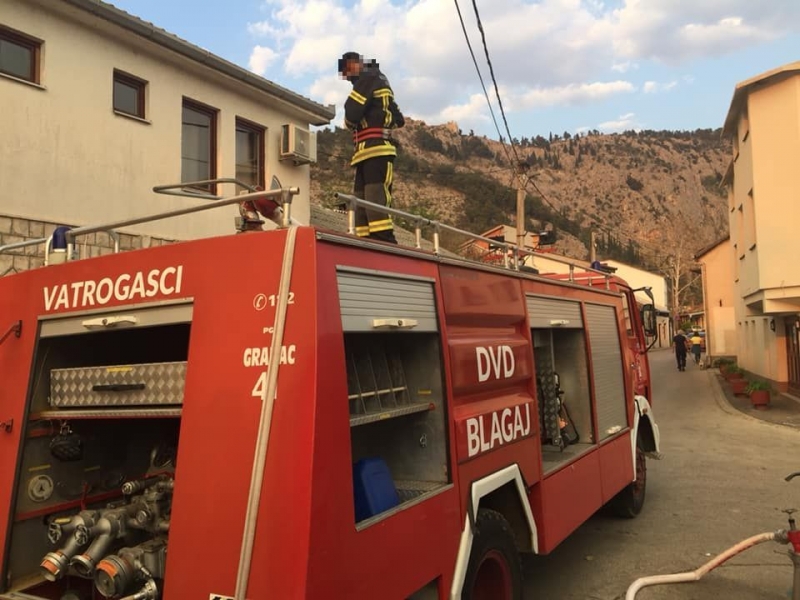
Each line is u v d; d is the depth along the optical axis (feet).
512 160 67.97
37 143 27.99
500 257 18.44
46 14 28.43
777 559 19.48
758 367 74.13
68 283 10.53
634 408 23.34
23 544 10.59
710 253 113.29
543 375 18.25
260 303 8.46
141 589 9.21
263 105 40.63
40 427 10.92
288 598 7.40
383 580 8.84
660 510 25.22
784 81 46.29
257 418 8.07
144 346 12.32
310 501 7.55
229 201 9.65
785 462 34.65
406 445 11.23
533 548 13.52
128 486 11.10
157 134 33.45
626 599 15.89
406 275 10.35
